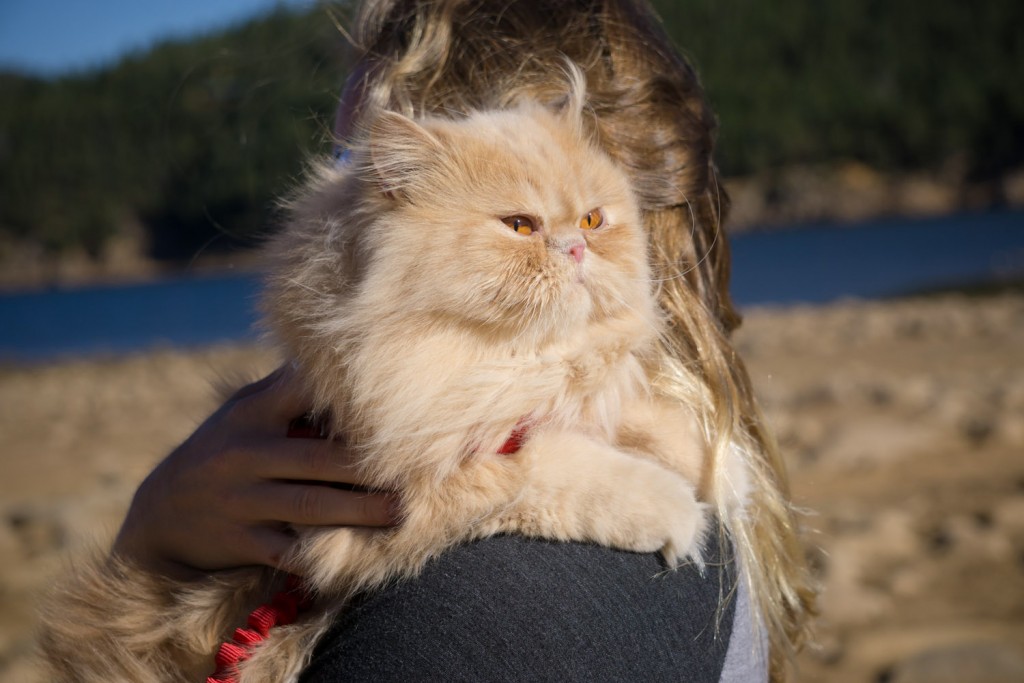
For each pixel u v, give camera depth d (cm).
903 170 7156
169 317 3672
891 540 544
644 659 130
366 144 174
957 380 1001
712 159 202
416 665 126
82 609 176
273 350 181
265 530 162
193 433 183
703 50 5844
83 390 1583
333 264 170
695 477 167
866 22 8619
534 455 153
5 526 684
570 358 173
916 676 387
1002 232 5041
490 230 174
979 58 8131
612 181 188
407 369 162
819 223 6519
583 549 139
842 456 714
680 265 190
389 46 200
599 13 195
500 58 194
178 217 3947
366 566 145
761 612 164
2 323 3825
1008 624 432
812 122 7231
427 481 150
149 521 172
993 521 557
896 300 2316
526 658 124
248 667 148
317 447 159
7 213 4888
